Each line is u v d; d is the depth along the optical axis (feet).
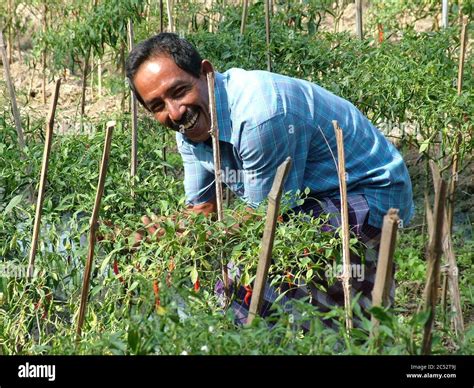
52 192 8.80
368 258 7.53
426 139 11.28
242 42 12.55
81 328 7.11
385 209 7.62
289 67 12.67
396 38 17.72
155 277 6.97
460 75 10.35
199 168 7.88
